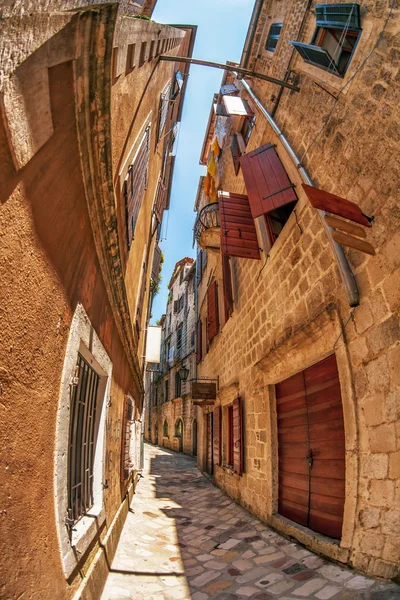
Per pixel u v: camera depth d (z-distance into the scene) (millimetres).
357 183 3553
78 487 2910
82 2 1584
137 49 3098
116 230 3105
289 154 4914
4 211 1262
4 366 1311
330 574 3139
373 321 3158
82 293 2500
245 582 3408
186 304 19375
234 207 6766
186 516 6285
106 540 3504
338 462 3750
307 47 4344
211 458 10578
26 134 1359
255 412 6047
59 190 1877
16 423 1436
